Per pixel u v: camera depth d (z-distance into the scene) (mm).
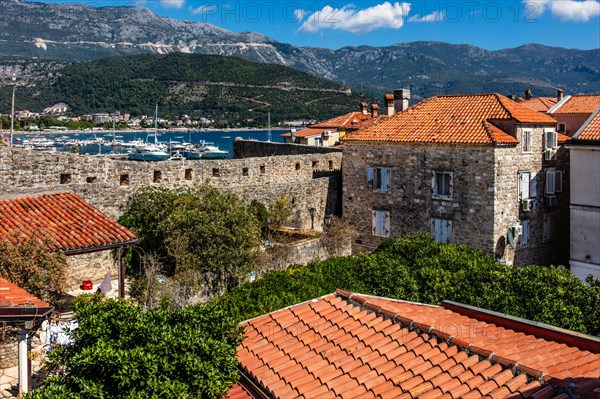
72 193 26188
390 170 38094
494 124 35281
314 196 41375
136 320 12383
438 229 35844
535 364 12008
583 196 32531
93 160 32062
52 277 19984
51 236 21906
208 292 27156
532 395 10602
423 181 36406
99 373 11094
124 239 23156
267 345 13766
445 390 11211
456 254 26062
